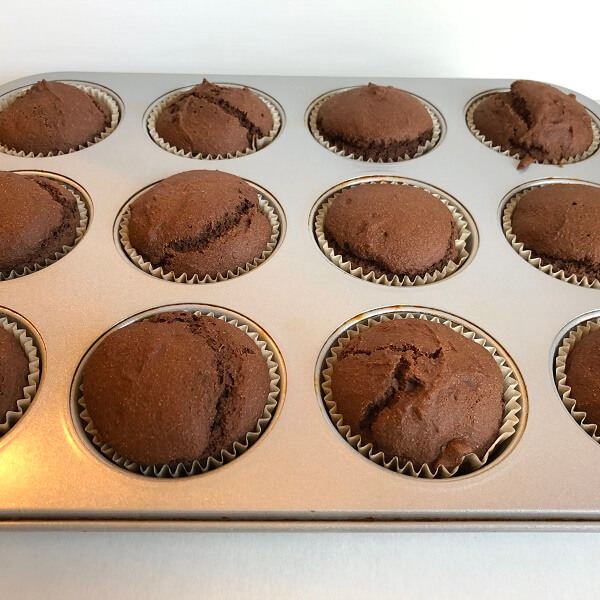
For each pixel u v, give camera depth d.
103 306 0.23
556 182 0.29
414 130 0.29
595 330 0.23
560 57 0.34
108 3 0.31
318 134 0.31
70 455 0.19
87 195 0.26
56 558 0.18
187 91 0.31
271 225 0.26
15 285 0.23
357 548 0.18
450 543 0.19
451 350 0.21
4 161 0.28
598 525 0.18
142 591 0.17
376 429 0.20
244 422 0.20
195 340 0.21
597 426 0.21
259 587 0.18
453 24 0.32
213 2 0.31
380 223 0.25
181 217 0.24
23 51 0.32
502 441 0.21
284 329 0.22
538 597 0.18
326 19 0.32
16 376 0.21
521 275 0.25
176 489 0.18
